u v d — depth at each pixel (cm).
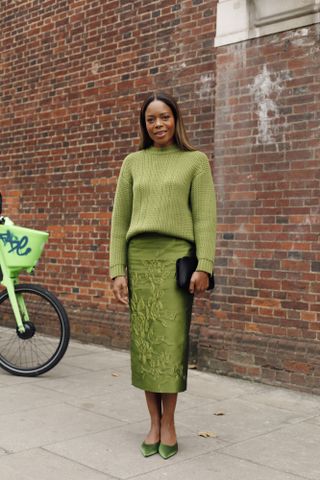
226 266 529
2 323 706
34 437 348
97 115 664
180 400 440
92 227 664
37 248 507
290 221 491
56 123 710
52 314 532
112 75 651
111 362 564
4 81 780
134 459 317
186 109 579
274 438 359
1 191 777
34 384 475
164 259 322
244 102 523
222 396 455
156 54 608
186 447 338
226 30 537
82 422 379
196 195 324
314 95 481
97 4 669
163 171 325
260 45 515
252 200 514
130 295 333
